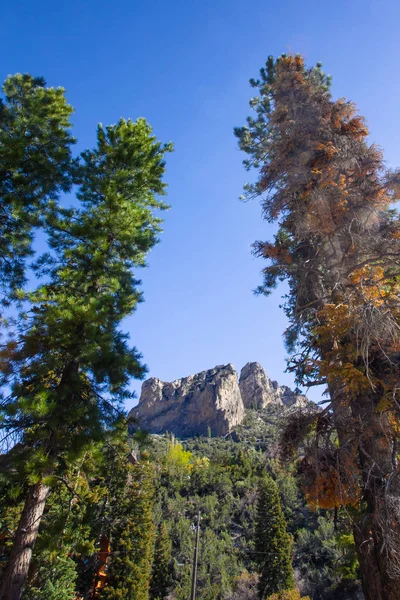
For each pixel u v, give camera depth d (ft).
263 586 94.99
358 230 26.03
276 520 102.58
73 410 26.40
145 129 45.27
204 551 118.52
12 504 28.66
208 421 378.12
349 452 19.02
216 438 328.70
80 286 33.27
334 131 29.53
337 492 18.93
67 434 26.58
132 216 37.63
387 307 20.44
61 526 27.45
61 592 46.55
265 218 29.27
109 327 31.12
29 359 28.45
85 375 30.89
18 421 26.76
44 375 28.14
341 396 20.71
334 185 26.55
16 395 26.17
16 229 35.53
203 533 131.85
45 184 38.09
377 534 17.75
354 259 25.63
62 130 41.57
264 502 106.83
